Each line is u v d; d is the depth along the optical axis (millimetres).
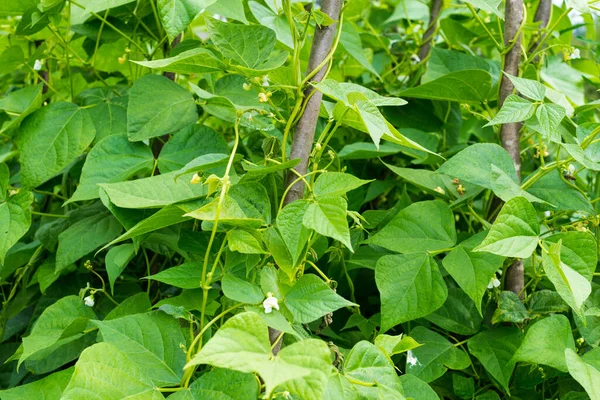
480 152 1578
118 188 1462
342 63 2094
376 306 1787
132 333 1438
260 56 1497
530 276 1687
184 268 1452
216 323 1553
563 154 2014
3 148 1922
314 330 1655
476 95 1778
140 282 1782
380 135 1374
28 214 1615
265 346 1291
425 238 1584
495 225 1438
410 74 2043
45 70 1932
